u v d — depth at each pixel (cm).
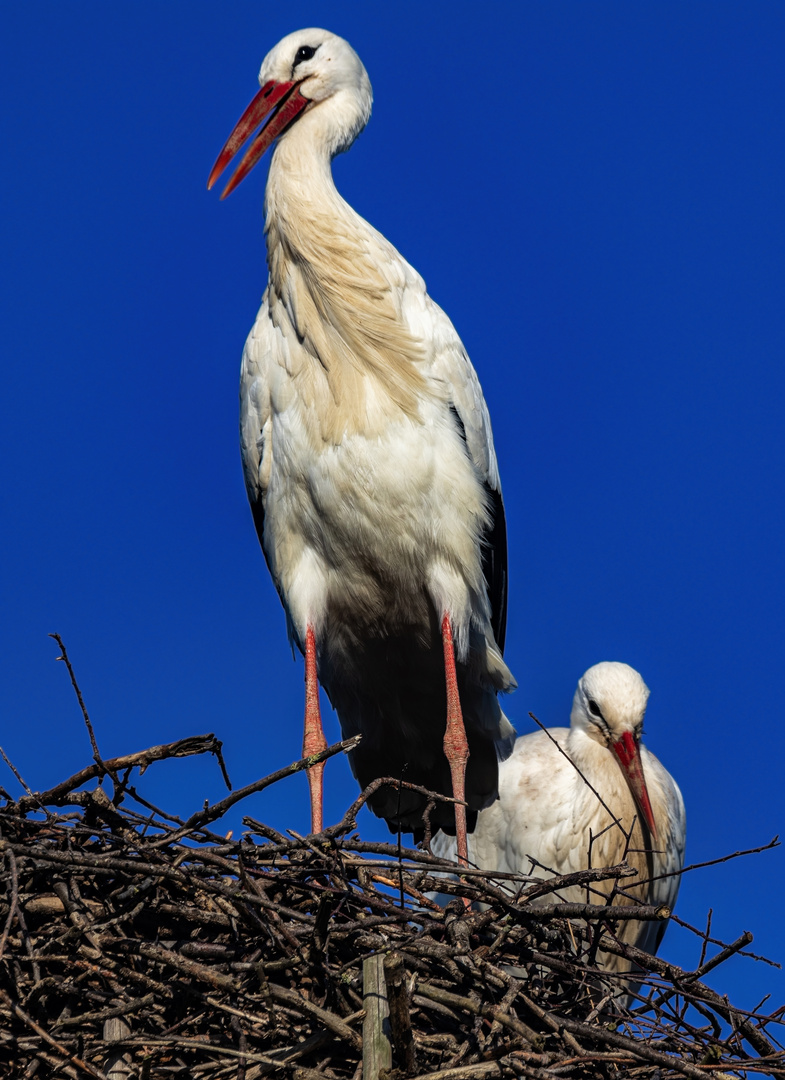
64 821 864
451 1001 774
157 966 822
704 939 846
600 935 853
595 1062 779
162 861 824
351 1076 786
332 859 826
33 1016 801
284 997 779
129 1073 776
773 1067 793
